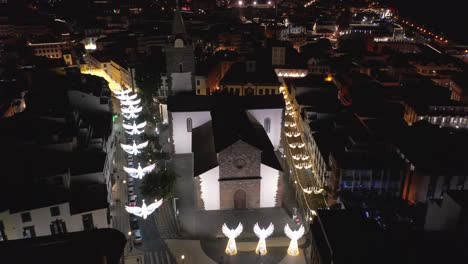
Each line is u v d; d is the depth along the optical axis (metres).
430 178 76.88
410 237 51.19
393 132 94.31
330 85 132.00
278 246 68.31
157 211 79.12
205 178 75.88
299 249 67.50
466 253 47.47
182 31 103.56
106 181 76.44
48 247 37.75
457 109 124.31
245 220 75.19
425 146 85.88
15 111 118.69
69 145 76.38
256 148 73.50
